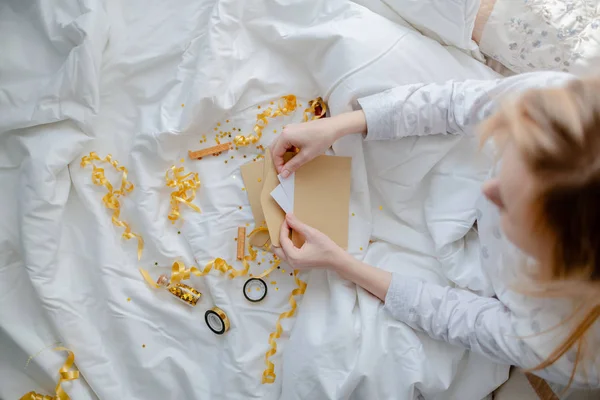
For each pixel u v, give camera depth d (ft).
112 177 3.63
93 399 3.45
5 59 3.66
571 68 3.44
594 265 2.47
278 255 3.34
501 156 2.68
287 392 3.31
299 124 3.32
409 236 3.59
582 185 2.36
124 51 3.69
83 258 3.54
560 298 2.88
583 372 2.91
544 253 2.55
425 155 3.51
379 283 3.30
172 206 3.57
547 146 2.41
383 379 3.27
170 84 3.67
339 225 3.43
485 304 3.24
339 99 3.52
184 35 3.69
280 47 3.69
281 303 3.48
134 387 3.46
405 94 3.39
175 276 3.46
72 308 3.46
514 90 3.12
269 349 3.42
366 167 3.61
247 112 3.68
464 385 3.44
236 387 3.39
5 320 3.46
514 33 3.51
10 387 3.46
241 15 3.65
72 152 3.55
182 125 3.54
